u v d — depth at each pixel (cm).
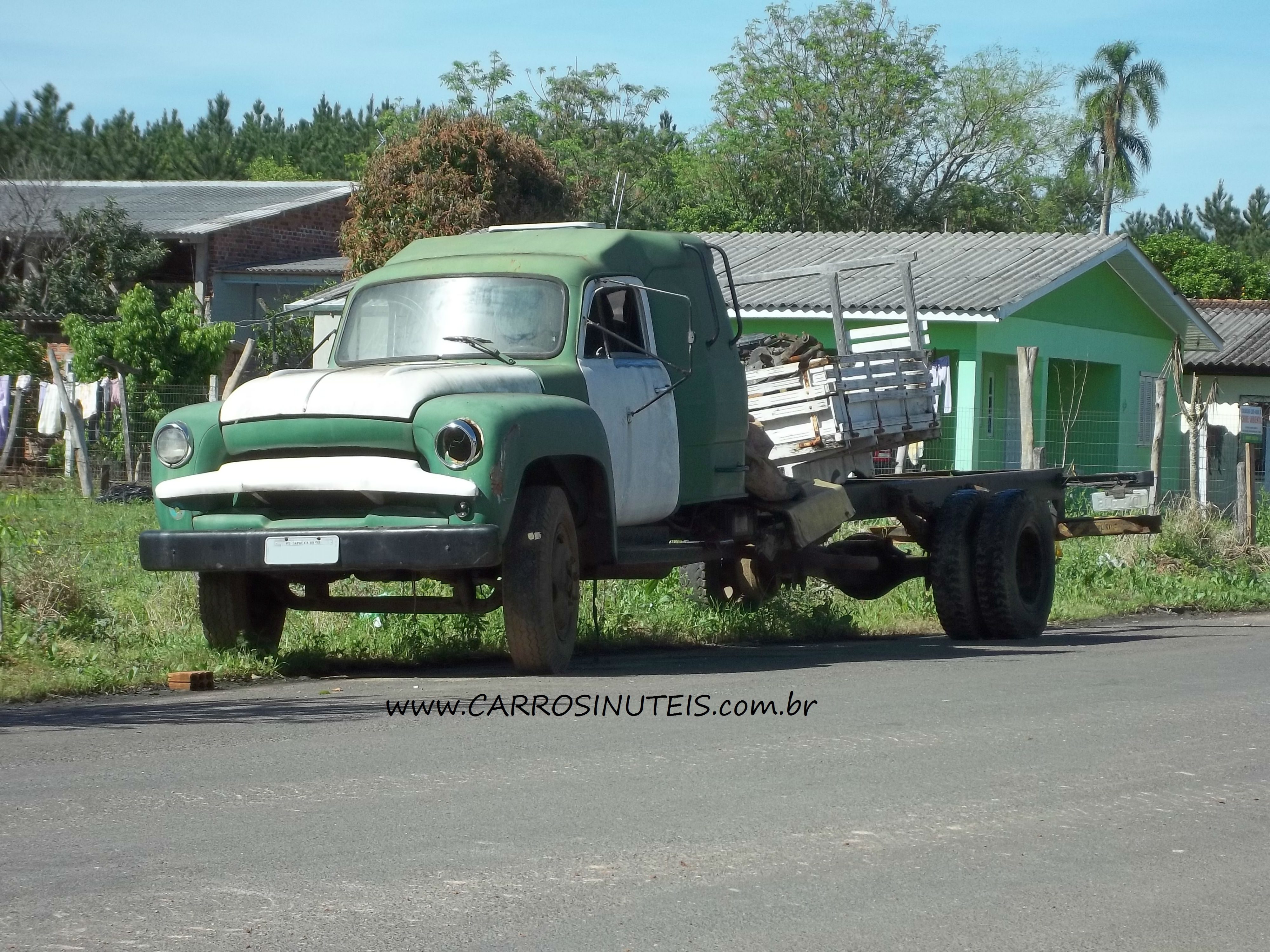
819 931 582
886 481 1702
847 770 861
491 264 1329
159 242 5138
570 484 1259
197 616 1489
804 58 7944
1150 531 1992
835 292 1819
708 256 1473
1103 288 3981
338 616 1496
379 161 4750
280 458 1171
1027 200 8312
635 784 814
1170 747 955
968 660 1406
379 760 867
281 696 1117
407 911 593
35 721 1006
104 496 2616
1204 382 4909
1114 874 669
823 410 1583
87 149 9825
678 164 8388
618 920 588
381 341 1326
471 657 1366
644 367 1348
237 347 3791
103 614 1471
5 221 5188
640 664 1339
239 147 12250
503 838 700
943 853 693
